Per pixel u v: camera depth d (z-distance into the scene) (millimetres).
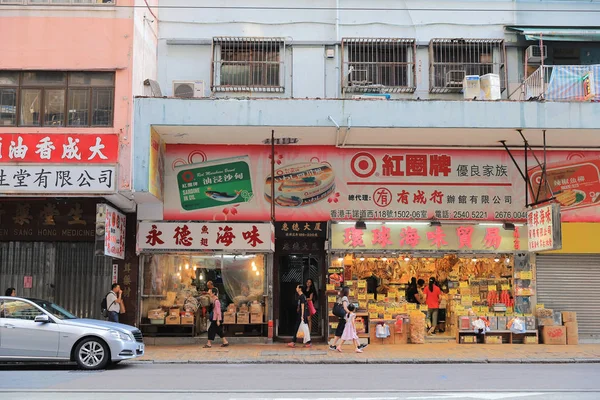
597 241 17094
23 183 14641
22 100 15273
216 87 17281
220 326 16078
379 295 17281
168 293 17047
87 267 16891
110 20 15391
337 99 15281
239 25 17625
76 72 15375
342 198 17156
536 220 15633
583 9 17672
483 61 17562
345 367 12852
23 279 16797
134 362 13523
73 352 12094
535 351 15180
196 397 8812
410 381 10500
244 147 17250
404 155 17297
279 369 12391
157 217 16922
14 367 12547
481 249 16922
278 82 17422
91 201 16891
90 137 14945
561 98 15930
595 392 9344
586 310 17125
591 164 17359
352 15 17719
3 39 15305
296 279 17469
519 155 17375
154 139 15664
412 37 17641
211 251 16703
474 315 16812
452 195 17203
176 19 17656
